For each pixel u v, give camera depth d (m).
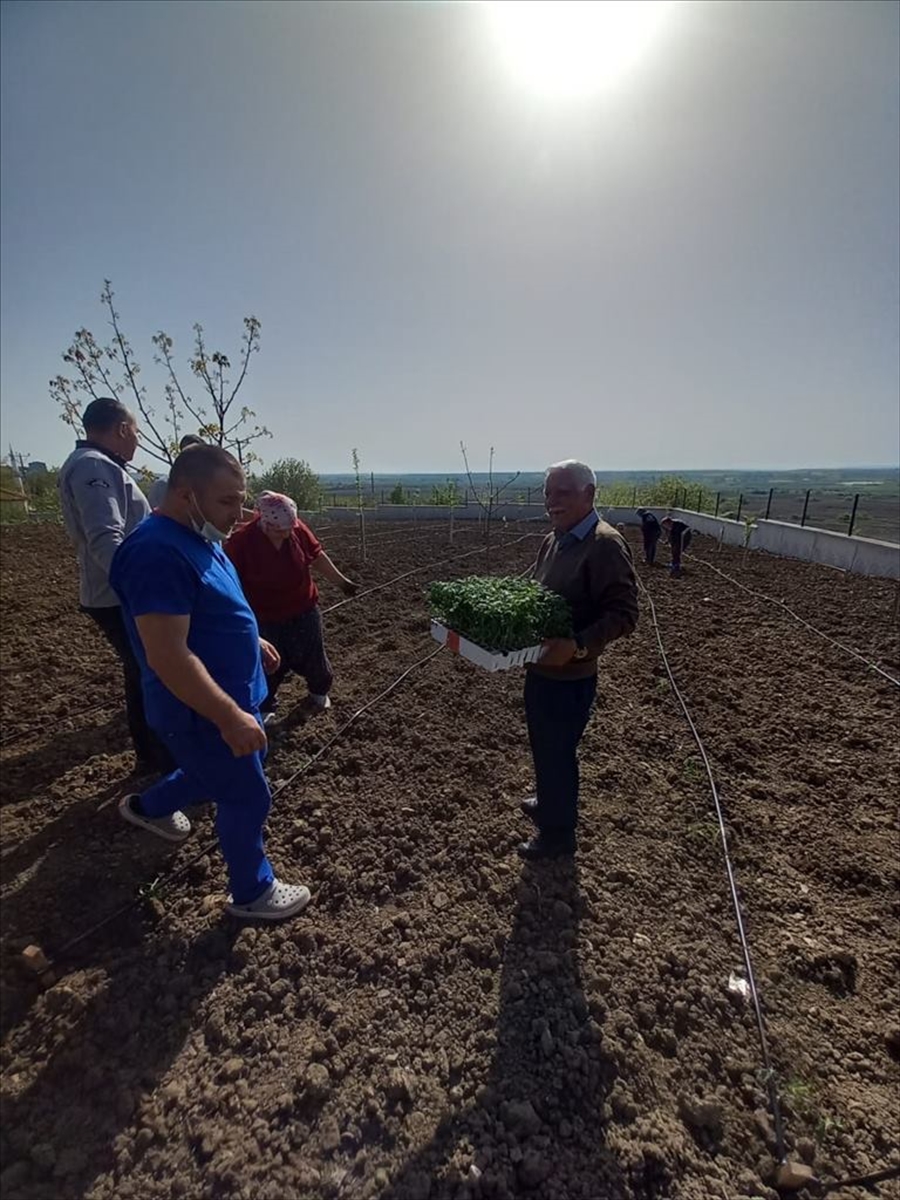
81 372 6.11
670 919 2.52
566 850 2.83
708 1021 2.08
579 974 2.22
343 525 16.30
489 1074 1.86
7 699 4.28
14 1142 1.62
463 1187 1.56
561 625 2.39
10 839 2.81
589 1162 1.65
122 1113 1.70
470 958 2.29
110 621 3.08
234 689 2.15
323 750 3.77
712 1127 1.76
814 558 11.36
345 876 2.69
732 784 3.55
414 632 6.27
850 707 4.61
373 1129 1.70
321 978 2.18
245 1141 1.65
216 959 2.24
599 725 4.26
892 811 3.30
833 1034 2.07
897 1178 1.66
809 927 2.52
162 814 2.70
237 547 3.68
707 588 8.88
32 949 2.13
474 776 3.55
